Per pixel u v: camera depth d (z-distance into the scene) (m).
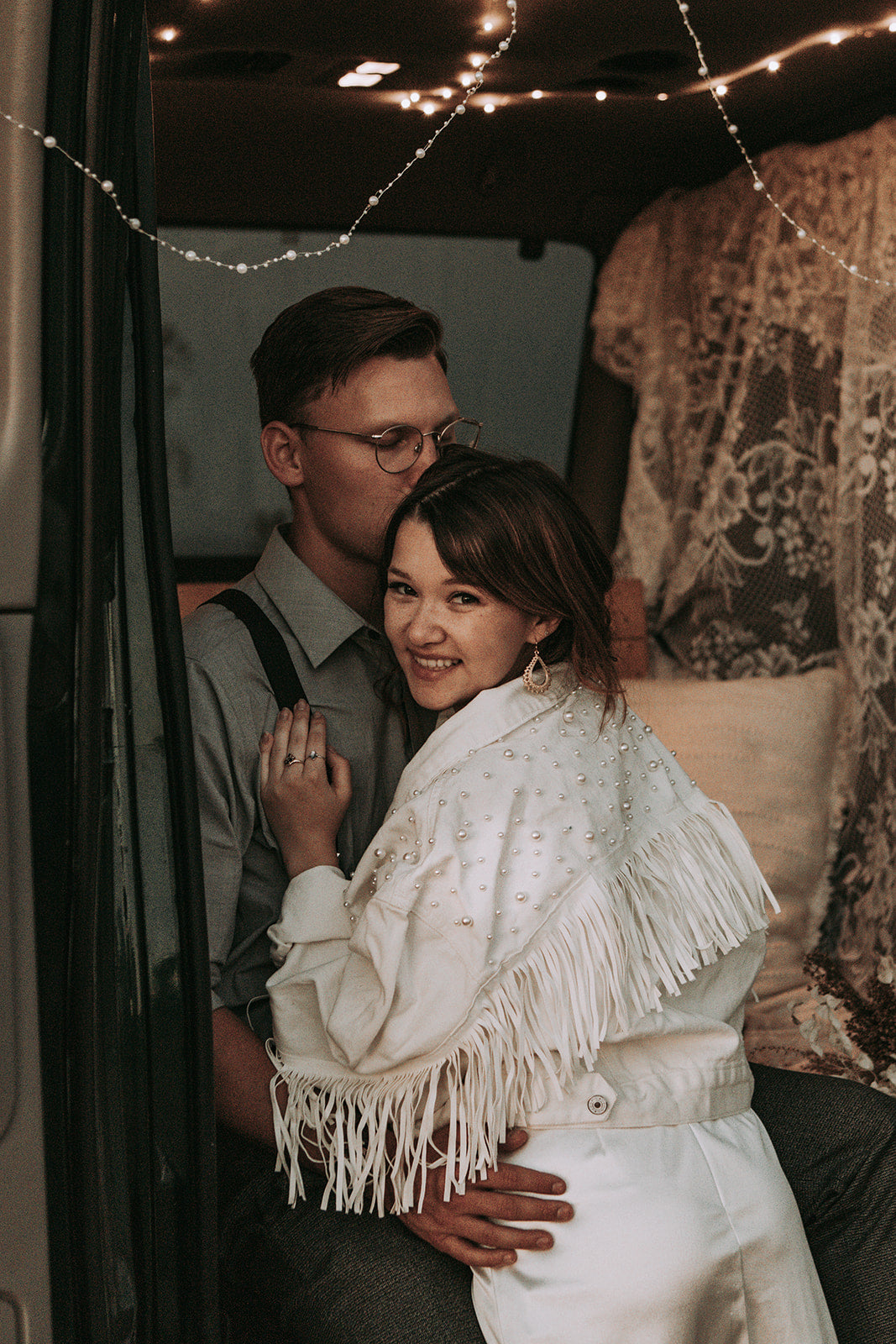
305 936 1.49
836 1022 2.21
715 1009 1.51
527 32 2.01
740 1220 1.35
